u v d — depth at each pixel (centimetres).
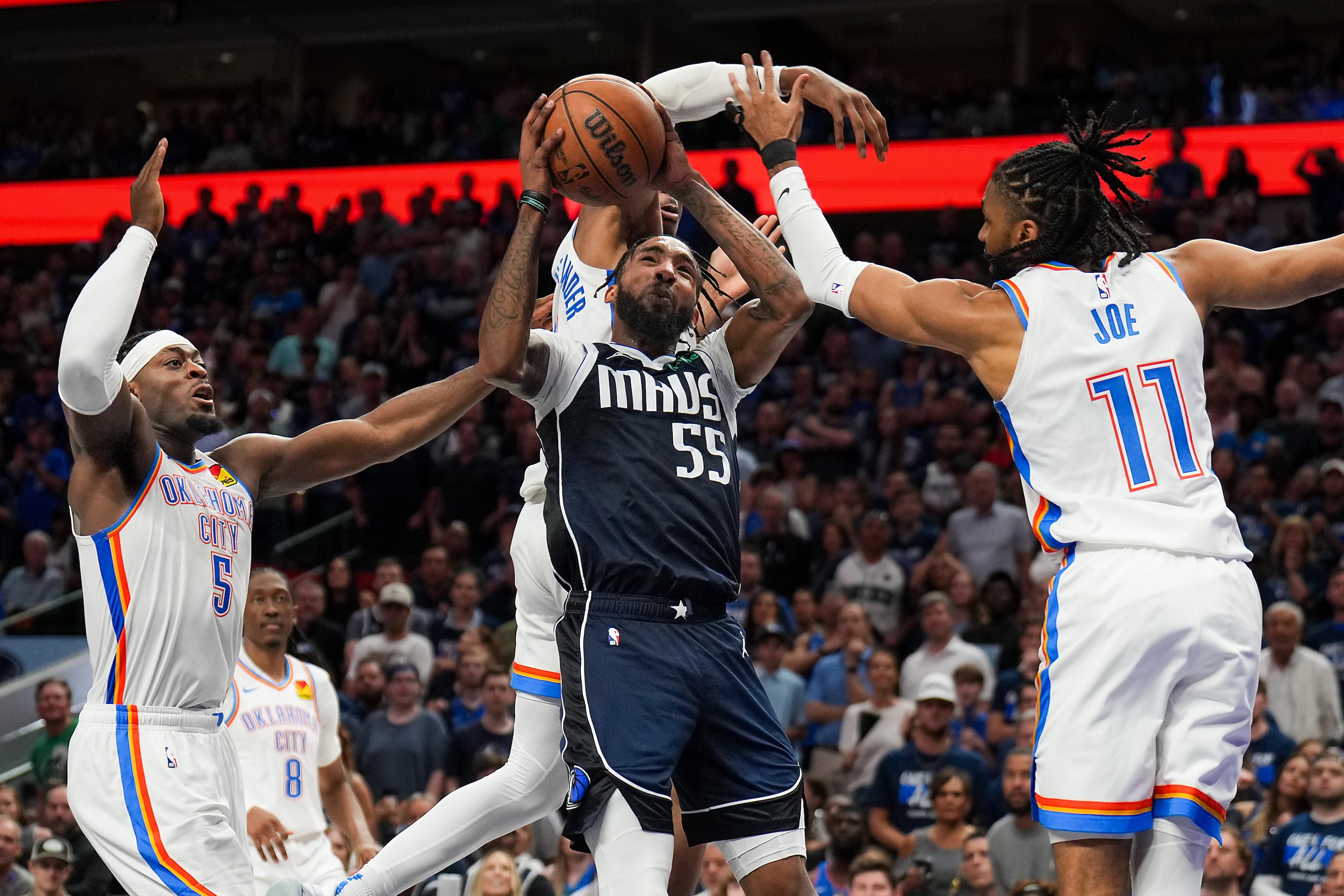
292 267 2155
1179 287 404
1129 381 389
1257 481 1270
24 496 1773
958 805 877
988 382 401
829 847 884
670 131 450
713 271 532
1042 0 2391
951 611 1088
